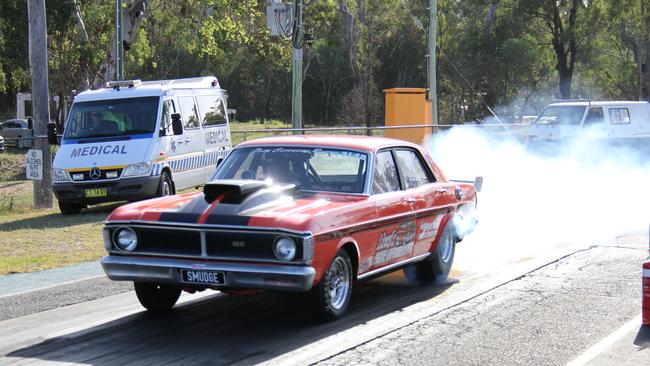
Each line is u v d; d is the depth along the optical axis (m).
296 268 6.98
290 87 73.94
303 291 7.07
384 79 67.75
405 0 60.22
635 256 11.45
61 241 13.40
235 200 7.41
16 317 8.09
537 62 63.25
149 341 7.15
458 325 7.76
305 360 6.57
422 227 9.03
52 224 15.73
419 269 9.58
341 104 63.19
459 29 63.50
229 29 36.06
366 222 7.85
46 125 19.83
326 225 7.25
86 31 37.66
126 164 17.09
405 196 8.67
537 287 9.49
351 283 7.91
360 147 8.51
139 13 33.62
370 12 54.25
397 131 29.45
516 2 60.56
